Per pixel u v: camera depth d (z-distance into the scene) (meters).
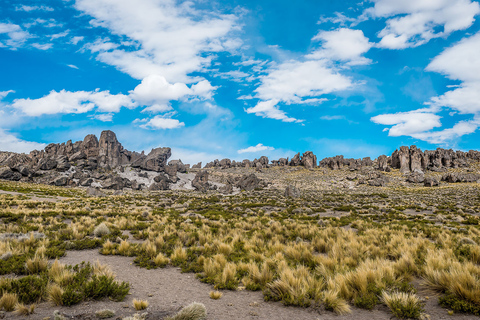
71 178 97.00
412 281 7.63
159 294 6.75
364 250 10.61
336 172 136.25
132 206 38.25
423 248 10.89
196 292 6.98
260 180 105.06
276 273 7.89
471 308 5.37
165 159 155.62
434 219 24.48
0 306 5.26
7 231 14.59
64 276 6.64
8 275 7.48
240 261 9.12
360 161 158.38
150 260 9.91
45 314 5.18
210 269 8.39
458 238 13.95
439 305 5.88
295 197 56.03
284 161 170.62
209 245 12.29
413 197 55.84
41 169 102.06
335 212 32.41
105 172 117.88
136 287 7.23
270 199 50.03
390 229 17.69
